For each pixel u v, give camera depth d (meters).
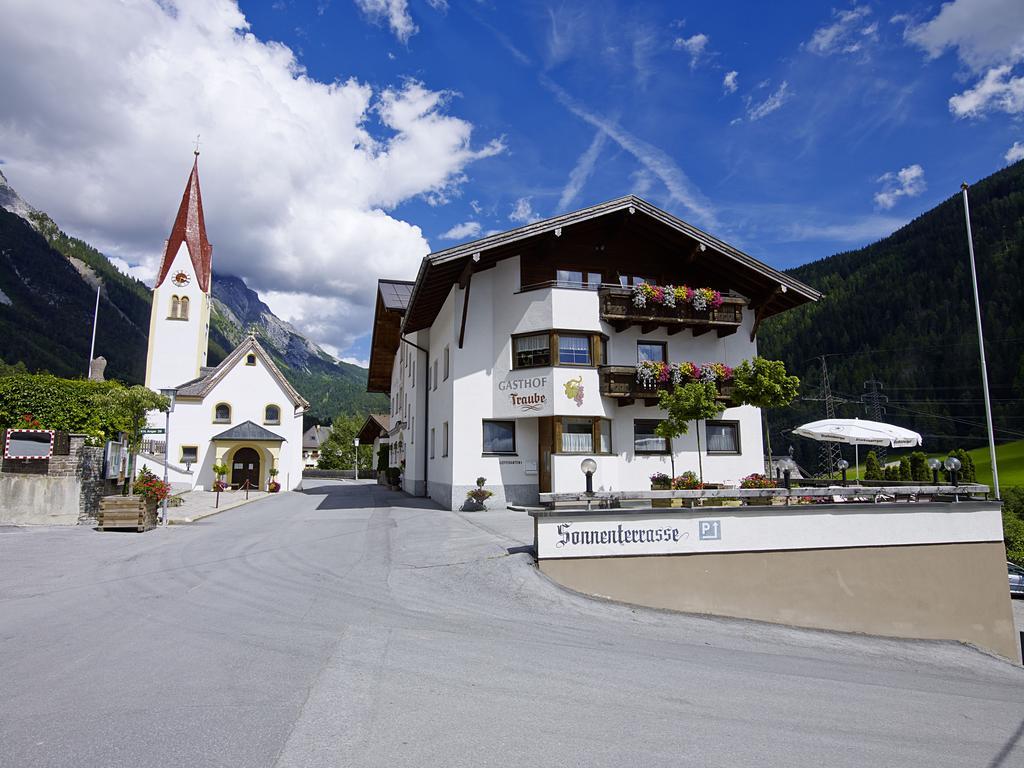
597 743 4.64
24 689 5.30
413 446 29.42
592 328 20.86
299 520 19.47
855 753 4.84
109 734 4.44
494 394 21.02
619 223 21.94
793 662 7.82
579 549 10.69
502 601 9.30
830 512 11.91
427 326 27.88
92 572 10.62
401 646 6.84
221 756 4.14
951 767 4.77
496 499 20.69
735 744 4.81
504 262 21.48
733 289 23.42
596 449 20.38
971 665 9.66
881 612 11.91
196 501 28.78
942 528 12.50
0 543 13.73
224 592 9.17
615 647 7.53
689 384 17.36
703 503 13.94
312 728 4.64
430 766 4.13
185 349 48.91
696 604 11.00
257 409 42.28
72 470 17.20
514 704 5.34
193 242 50.19
